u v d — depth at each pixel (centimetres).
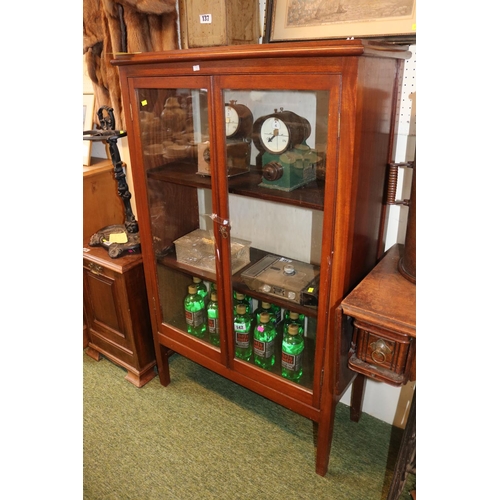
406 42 117
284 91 116
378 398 167
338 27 126
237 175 132
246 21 137
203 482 144
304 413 138
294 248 155
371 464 150
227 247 137
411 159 133
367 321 101
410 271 114
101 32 173
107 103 188
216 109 118
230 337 149
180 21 155
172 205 163
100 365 203
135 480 145
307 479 144
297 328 139
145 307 183
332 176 104
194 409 176
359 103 96
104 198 207
